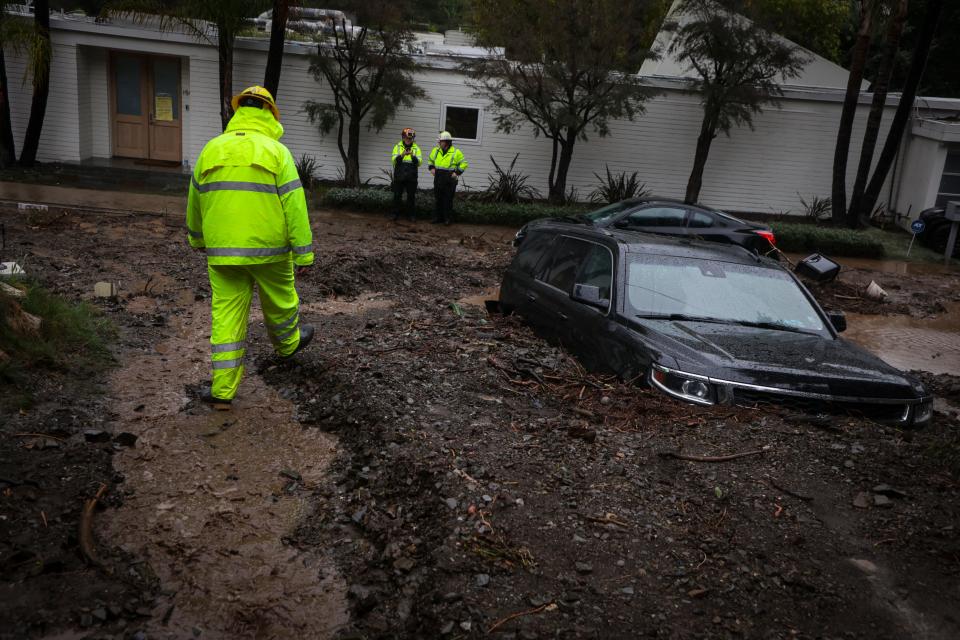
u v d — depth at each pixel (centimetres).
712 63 2102
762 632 329
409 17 1928
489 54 1978
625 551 379
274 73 1866
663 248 693
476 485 428
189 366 655
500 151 2167
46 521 402
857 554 388
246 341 722
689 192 2069
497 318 827
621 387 573
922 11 2961
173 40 2019
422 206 1820
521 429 511
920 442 527
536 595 343
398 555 384
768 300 659
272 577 377
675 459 471
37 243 1108
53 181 1867
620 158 2194
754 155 2211
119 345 686
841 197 2062
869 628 335
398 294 1027
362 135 2119
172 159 2183
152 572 373
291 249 564
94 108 2131
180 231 1342
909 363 959
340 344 697
